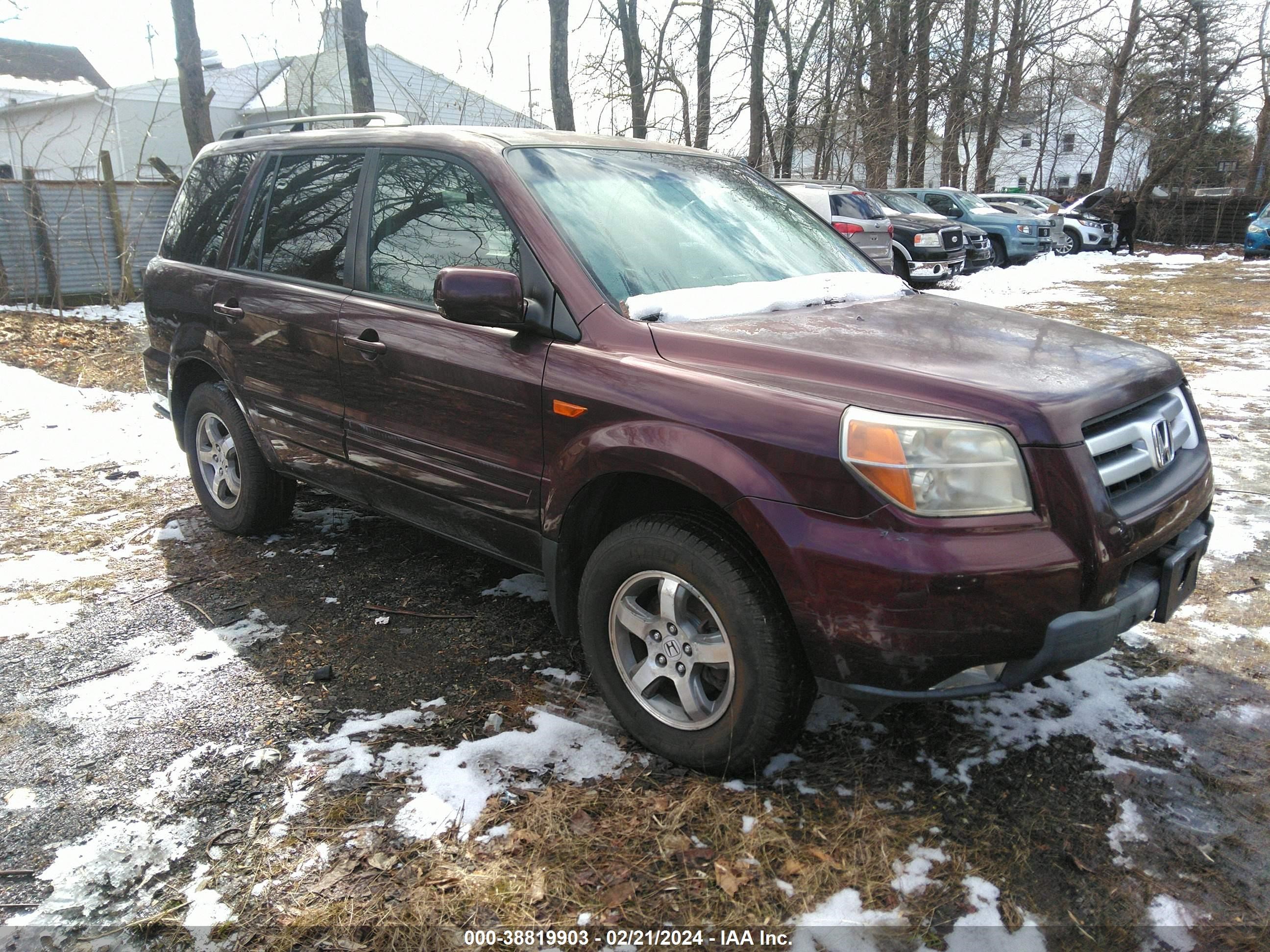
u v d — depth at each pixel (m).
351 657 3.30
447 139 3.31
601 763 2.67
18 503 5.02
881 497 2.18
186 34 12.20
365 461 3.50
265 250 3.99
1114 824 2.41
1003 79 28.75
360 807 2.48
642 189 3.35
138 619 3.62
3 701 3.03
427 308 3.22
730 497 2.34
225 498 4.50
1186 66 31.83
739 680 2.42
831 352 2.50
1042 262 19.88
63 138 24.95
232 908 2.15
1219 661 3.25
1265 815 2.44
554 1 11.09
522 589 3.87
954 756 2.68
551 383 2.76
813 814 2.44
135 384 8.01
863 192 14.38
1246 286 15.60
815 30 17.23
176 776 2.62
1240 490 5.00
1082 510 2.22
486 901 2.16
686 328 2.71
